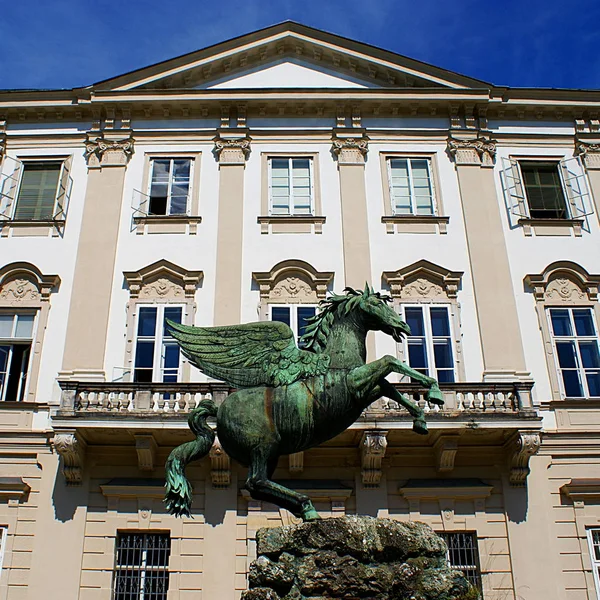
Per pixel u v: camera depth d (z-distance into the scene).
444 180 20.69
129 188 20.38
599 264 19.66
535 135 21.52
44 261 19.28
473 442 16.67
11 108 21.23
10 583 15.61
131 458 16.66
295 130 21.19
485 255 19.45
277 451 6.84
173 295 18.77
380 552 6.06
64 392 16.19
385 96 21.27
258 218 19.77
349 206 20.03
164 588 15.62
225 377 7.14
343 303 7.33
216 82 21.94
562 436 17.25
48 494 16.39
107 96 21.12
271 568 6.11
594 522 16.44
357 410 6.86
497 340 18.27
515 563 15.84
